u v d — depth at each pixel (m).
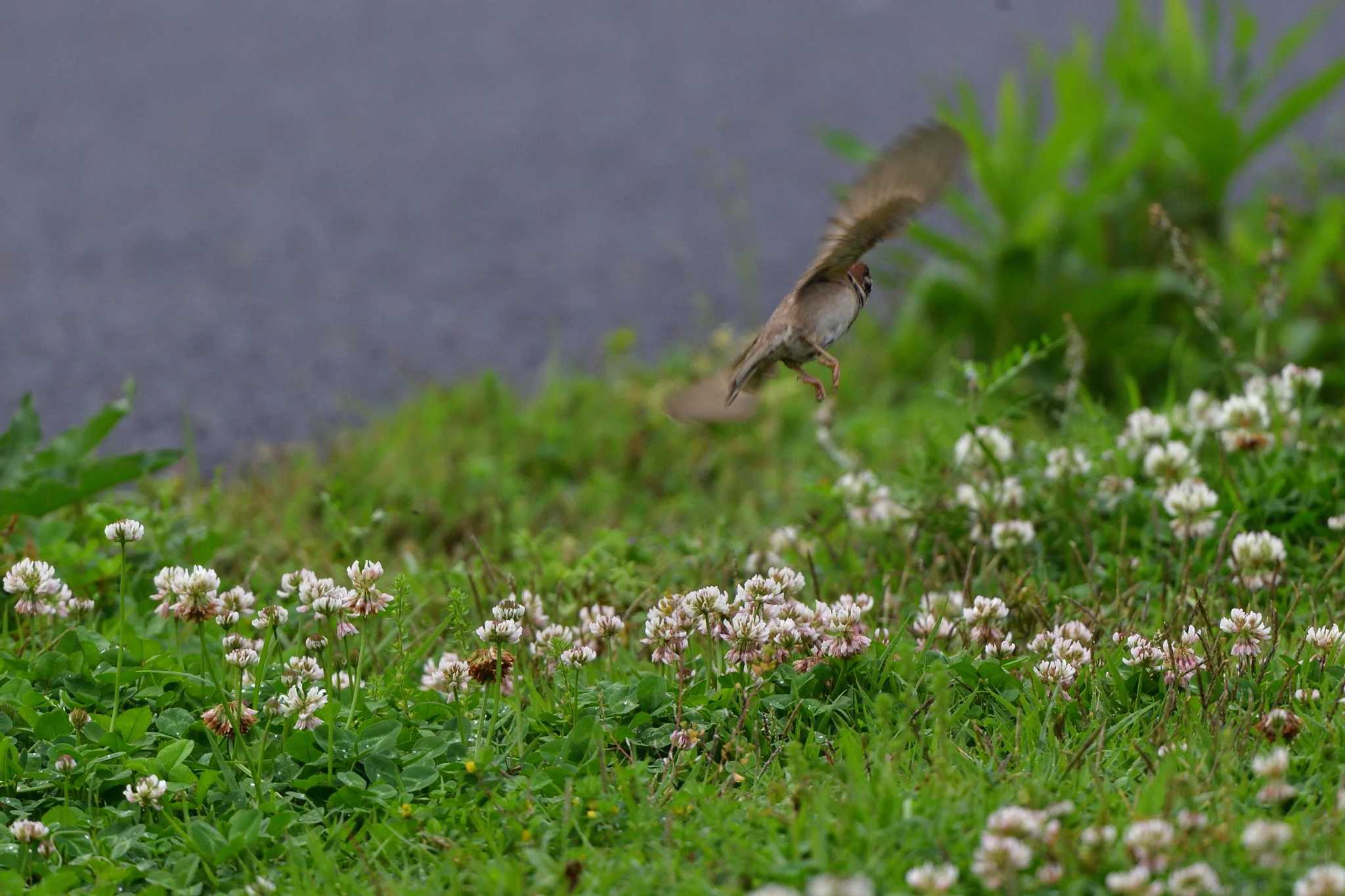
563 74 30.75
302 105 29.06
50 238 22.44
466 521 12.62
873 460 13.47
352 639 9.24
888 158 5.91
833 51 31.17
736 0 36.16
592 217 22.89
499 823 6.89
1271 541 8.73
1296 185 18.19
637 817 6.71
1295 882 5.87
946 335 15.62
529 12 35.94
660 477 13.92
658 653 7.84
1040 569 9.56
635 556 10.65
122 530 7.66
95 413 16.34
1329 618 8.50
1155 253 15.77
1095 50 19.83
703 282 20.05
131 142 26.97
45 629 8.94
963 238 19.45
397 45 33.22
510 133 27.16
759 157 25.23
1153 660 7.71
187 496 12.52
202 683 7.95
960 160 5.86
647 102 28.67
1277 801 6.43
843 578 9.80
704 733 7.45
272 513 12.51
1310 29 15.77
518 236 22.28
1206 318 11.37
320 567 10.85
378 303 19.77
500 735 7.72
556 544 11.41
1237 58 16.06
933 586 9.49
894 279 16.86
